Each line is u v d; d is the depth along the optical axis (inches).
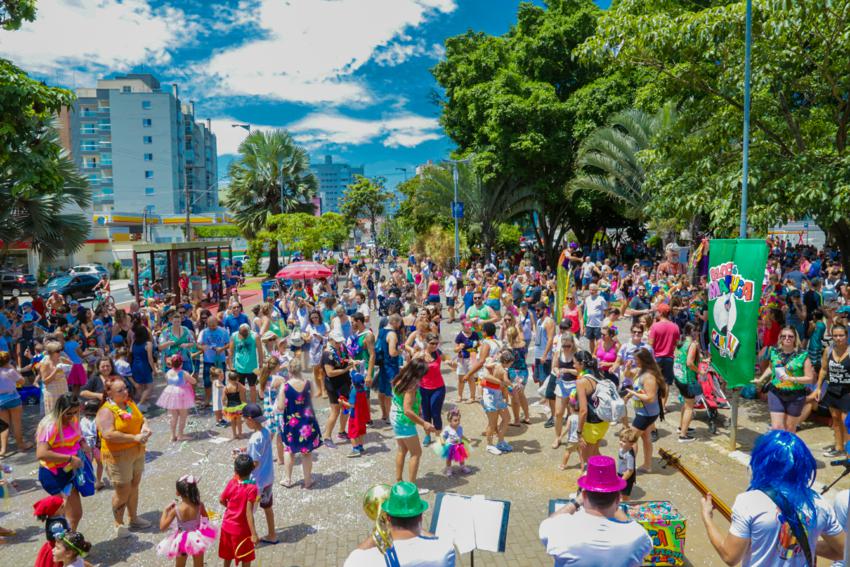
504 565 221.9
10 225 775.1
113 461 249.3
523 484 294.2
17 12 470.0
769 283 529.0
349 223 2706.7
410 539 124.0
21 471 335.3
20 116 473.7
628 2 443.2
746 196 363.6
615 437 352.2
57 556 185.5
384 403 398.3
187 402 370.0
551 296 730.8
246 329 426.9
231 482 210.8
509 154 1268.5
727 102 450.6
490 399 330.3
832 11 361.1
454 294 820.6
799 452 111.2
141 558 237.5
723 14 382.9
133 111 3302.2
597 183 1139.3
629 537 122.7
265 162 1673.2
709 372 345.1
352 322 390.3
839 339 300.2
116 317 500.1
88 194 887.7
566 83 1386.6
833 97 424.2
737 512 112.5
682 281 655.8
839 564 125.0
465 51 1473.9
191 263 924.6
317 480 306.8
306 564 228.1
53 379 369.1
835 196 357.7
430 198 1414.9
